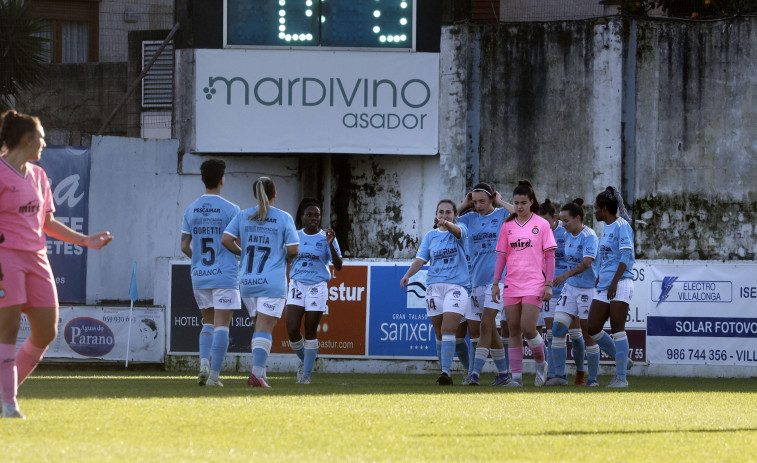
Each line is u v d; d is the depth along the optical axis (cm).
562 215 4081
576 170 6147
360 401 2686
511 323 3759
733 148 6059
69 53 10769
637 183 6100
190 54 6312
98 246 2203
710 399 3234
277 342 5262
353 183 6481
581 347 4181
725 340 5175
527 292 3709
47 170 6325
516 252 3725
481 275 4022
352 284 5253
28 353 2134
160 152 6375
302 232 3978
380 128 6231
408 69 6231
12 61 8038
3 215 2020
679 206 6084
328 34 6244
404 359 5200
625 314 3941
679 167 6094
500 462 1566
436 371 5175
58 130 9606
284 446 1698
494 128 6225
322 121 6231
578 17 7244
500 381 3994
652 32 6103
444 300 3831
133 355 5372
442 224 3803
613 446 1814
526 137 6194
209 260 3325
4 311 2020
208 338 3431
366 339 5225
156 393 2941
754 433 2128
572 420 2259
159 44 9719
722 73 6075
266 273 3275
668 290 5219
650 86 6100
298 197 6550
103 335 5397
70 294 6312
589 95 6134
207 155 6384
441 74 6234
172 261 5366
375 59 6231
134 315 5378
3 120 2047
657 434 2033
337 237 6506
